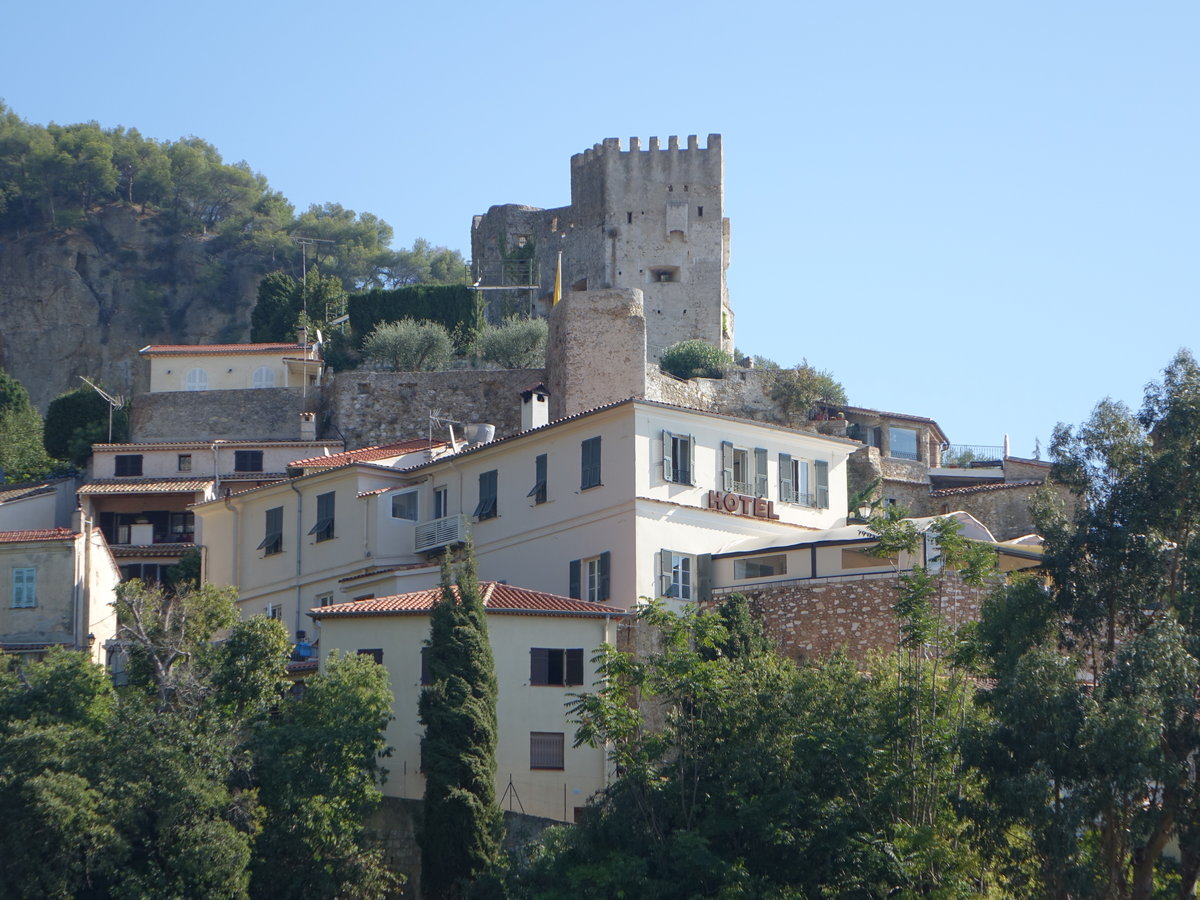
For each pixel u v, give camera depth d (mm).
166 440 186875
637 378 185875
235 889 87188
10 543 123062
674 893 86062
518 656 105312
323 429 187375
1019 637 86500
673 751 99062
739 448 128125
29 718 96062
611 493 121375
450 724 95438
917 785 87750
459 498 134375
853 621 113500
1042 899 80625
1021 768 79312
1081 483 90125
